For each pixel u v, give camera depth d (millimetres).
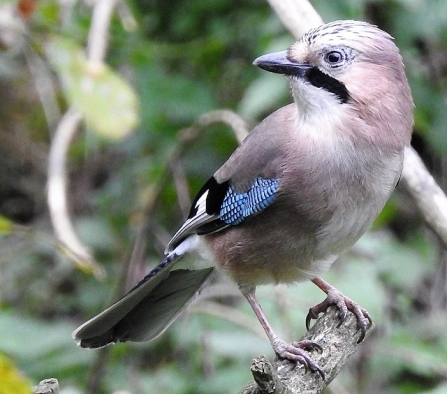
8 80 15406
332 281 10062
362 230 7840
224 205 8234
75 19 11852
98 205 13945
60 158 10180
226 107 12703
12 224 7324
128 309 8383
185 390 10883
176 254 8578
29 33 9867
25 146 15867
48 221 15117
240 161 8133
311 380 7082
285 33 11383
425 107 11742
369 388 11195
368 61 7484
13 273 14148
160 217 12883
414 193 7773
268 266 8102
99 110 8938
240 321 10414
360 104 7484
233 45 12680
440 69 12266
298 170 7664
